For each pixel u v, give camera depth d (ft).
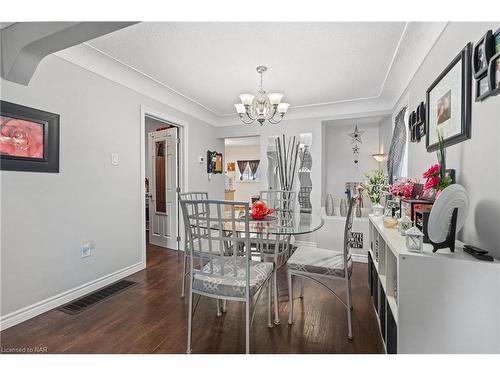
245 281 5.00
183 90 10.99
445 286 3.65
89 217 8.07
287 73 9.14
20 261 6.30
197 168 14.15
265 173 14.67
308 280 9.06
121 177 9.29
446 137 5.32
